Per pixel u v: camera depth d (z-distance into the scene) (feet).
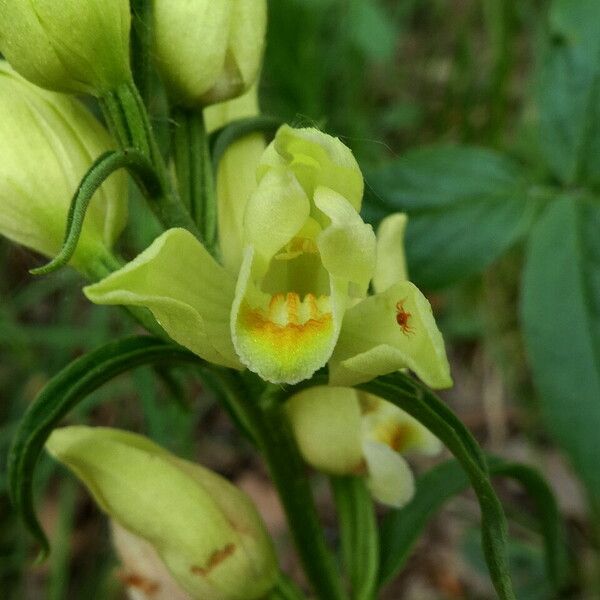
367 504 0.25
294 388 0.21
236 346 0.17
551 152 0.28
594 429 0.26
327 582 0.25
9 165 0.20
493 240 0.27
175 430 0.37
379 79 0.52
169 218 0.20
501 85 0.42
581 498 0.42
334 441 0.23
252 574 0.23
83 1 0.18
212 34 0.20
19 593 0.40
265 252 0.18
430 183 0.28
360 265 0.18
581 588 0.38
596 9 0.28
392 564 0.26
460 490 0.26
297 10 0.42
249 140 0.23
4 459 0.40
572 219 0.27
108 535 0.42
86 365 0.20
